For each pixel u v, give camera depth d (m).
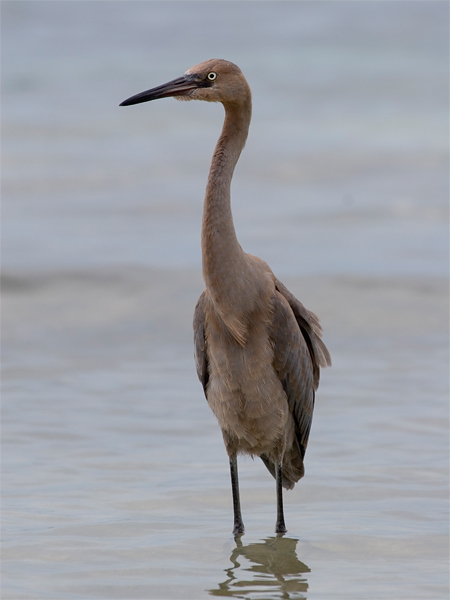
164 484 9.86
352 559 7.92
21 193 28.86
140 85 51.28
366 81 51.03
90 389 13.41
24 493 9.49
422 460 10.39
